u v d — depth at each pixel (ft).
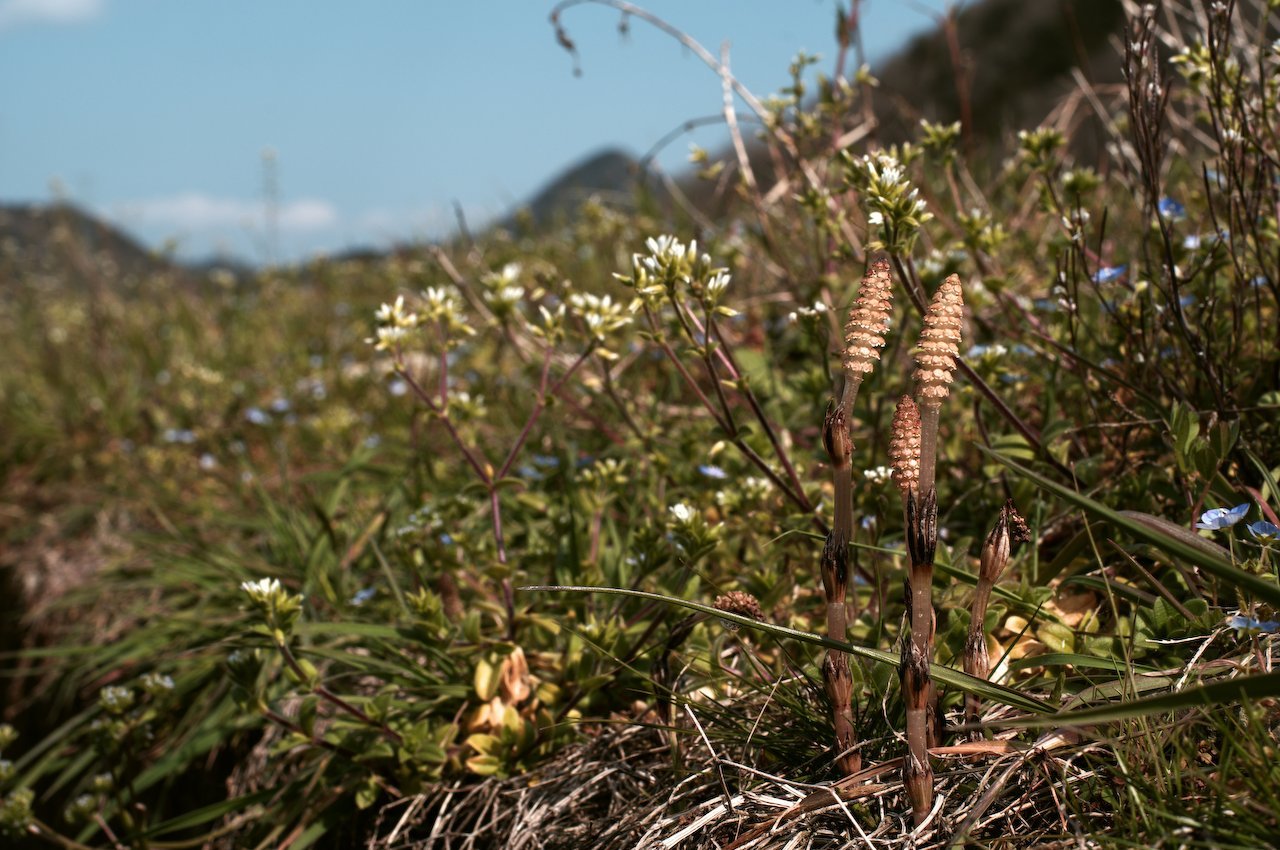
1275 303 2.23
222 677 2.75
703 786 1.73
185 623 2.90
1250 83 2.12
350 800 2.11
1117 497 1.96
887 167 1.85
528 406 3.38
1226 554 1.63
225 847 2.40
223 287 7.23
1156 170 1.98
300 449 4.23
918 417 1.38
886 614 1.96
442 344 2.22
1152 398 1.99
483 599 2.29
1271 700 1.49
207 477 4.17
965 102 3.56
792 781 1.64
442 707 2.11
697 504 2.37
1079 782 1.49
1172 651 1.66
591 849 1.77
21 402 5.42
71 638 3.45
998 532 1.41
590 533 2.43
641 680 2.01
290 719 2.43
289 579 2.90
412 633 2.12
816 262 3.19
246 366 5.71
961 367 1.99
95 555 3.91
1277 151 2.06
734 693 1.93
